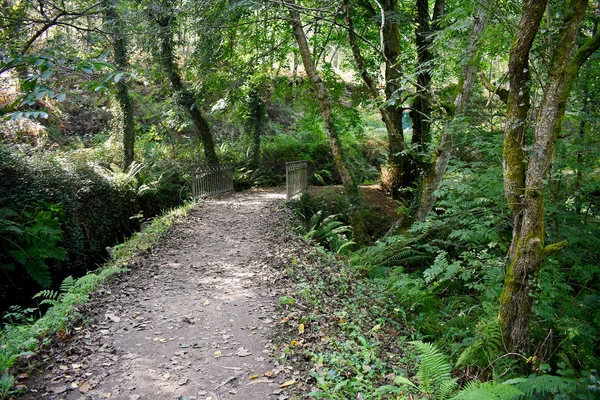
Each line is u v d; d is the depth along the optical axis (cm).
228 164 1502
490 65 812
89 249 1047
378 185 1811
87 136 1758
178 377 369
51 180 974
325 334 459
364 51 1470
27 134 1349
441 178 938
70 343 416
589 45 390
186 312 515
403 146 1067
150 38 1098
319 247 876
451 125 752
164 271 672
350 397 341
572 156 623
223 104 1441
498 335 432
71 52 622
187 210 1121
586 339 493
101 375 367
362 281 726
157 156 1541
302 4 1195
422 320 581
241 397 341
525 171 427
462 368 441
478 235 668
